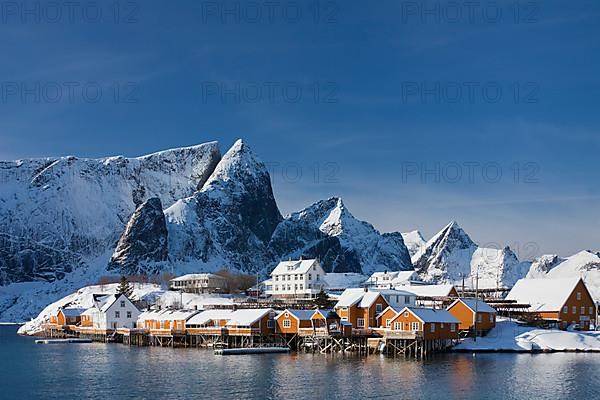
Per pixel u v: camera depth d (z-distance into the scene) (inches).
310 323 5531.5
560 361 4569.4
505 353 5054.1
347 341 5221.5
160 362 4717.0
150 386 3683.6
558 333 5418.3
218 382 3774.6
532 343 5206.7
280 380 3816.4
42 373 4259.4
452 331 5157.5
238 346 5762.8
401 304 6072.8
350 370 4165.8
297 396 3380.9
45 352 5767.7
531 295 6427.2
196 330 6072.8
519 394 3422.7
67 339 7263.8
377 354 5044.3
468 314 5521.7
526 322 5876.0
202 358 4931.1
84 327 7751.0
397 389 3535.9
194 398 3361.2
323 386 3624.5
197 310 6476.4
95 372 4254.4
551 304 6161.4
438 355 4948.3
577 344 5226.4
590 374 3988.7
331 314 5526.6
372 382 3732.8
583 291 6264.8
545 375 3954.2
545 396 3383.4
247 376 3964.1
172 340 6156.5
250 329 5575.8
